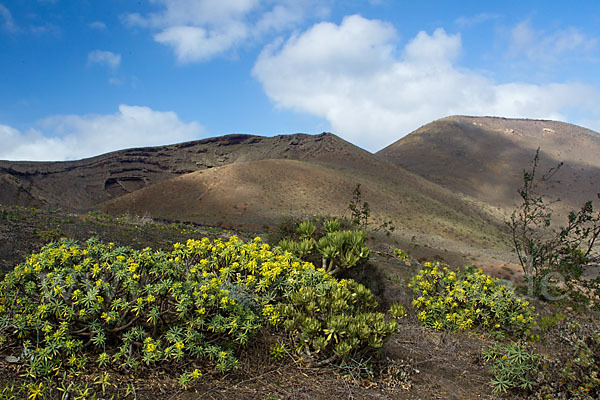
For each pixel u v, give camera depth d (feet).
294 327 15.58
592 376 13.79
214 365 14.25
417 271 36.76
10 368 12.40
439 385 15.34
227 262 17.76
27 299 13.84
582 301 33.91
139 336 13.60
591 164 397.19
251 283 16.89
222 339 14.70
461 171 388.98
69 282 13.61
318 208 172.65
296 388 13.53
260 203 176.04
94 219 39.47
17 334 13.41
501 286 25.07
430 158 433.89
